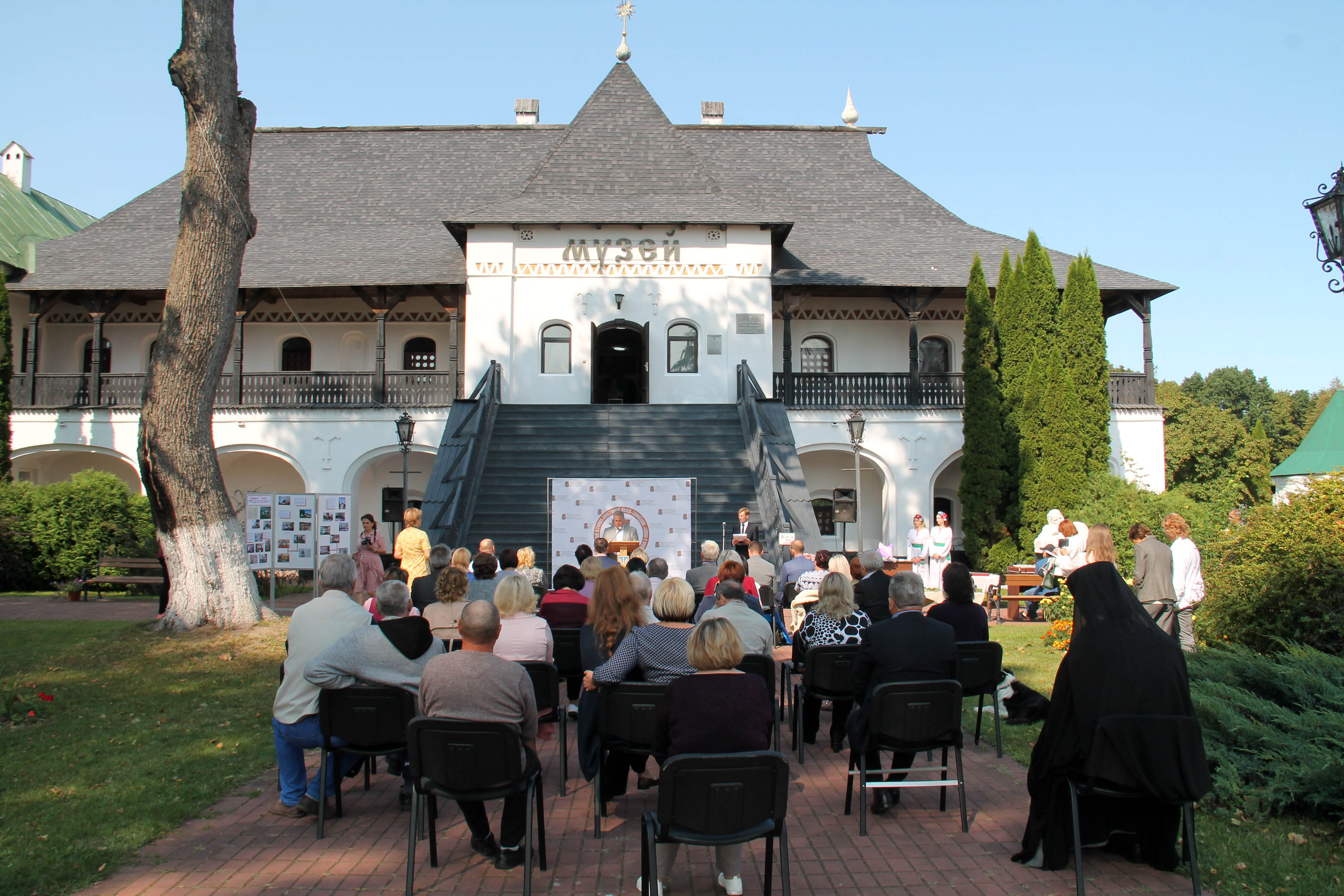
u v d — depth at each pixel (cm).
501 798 509
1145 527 1030
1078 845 501
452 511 1675
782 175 3191
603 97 2748
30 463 2841
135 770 729
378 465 2831
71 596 2034
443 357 2862
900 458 2539
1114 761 494
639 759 632
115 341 2867
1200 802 637
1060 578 1591
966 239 2919
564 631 815
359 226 2962
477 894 502
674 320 2494
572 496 1656
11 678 1112
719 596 711
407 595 627
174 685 1078
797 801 670
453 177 3206
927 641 623
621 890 507
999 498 2359
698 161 2661
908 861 550
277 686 1073
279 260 2669
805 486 1797
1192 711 511
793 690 824
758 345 2488
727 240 2505
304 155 3269
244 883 514
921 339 2845
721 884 504
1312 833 592
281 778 635
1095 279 2409
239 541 1416
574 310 2488
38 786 685
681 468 1942
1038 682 1052
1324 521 952
